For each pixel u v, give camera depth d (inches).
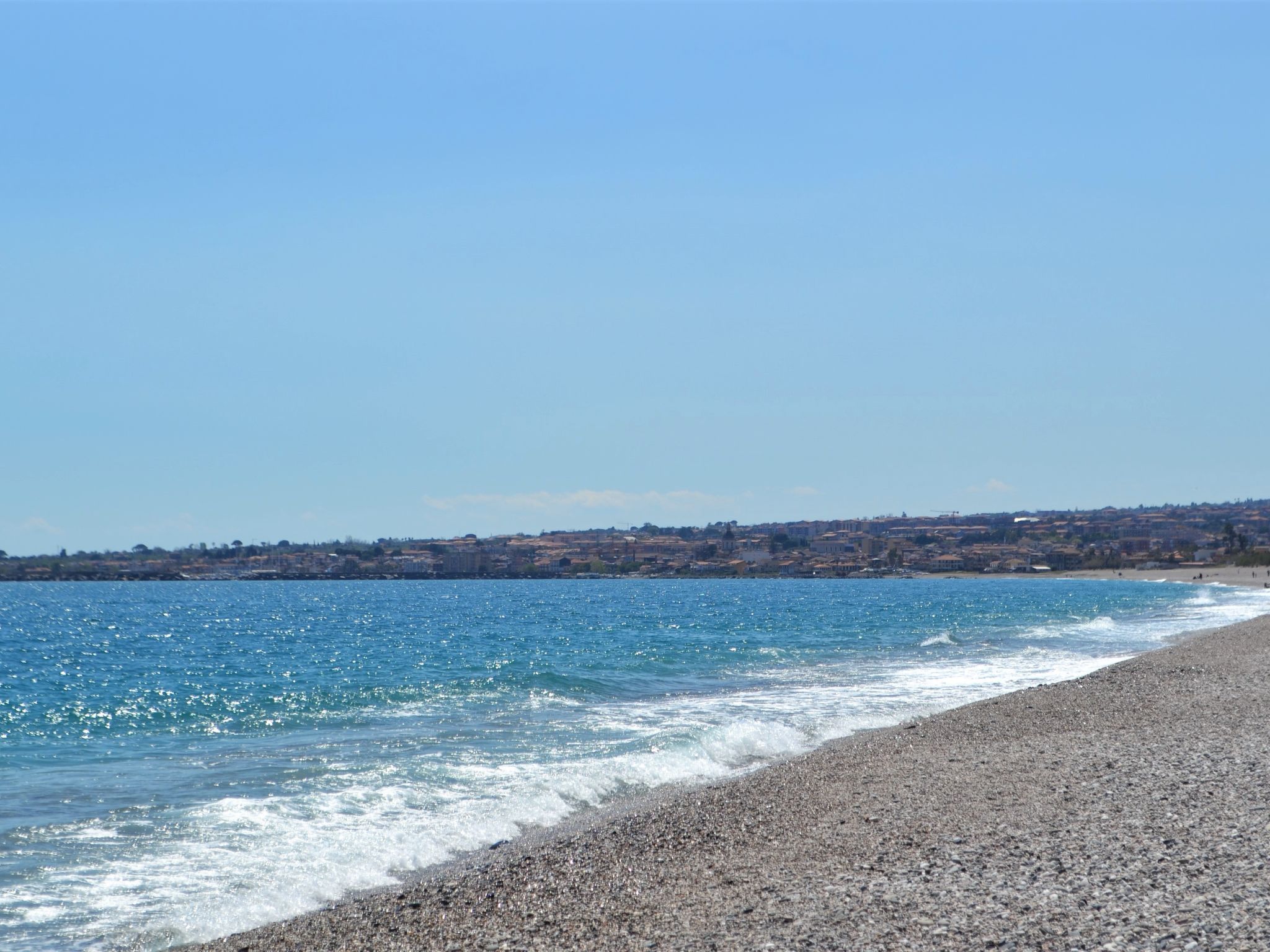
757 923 339.3
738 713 951.0
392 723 937.5
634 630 2674.7
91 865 466.9
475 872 430.3
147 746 859.4
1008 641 1914.4
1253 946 289.7
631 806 569.6
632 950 326.6
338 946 355.3
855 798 541.0
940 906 339.9
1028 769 599.2
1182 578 7386.8
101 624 3577.8
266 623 3494.1
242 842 502.9
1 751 832.3
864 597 5078.7
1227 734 702.5
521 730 858.8
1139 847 401.1
